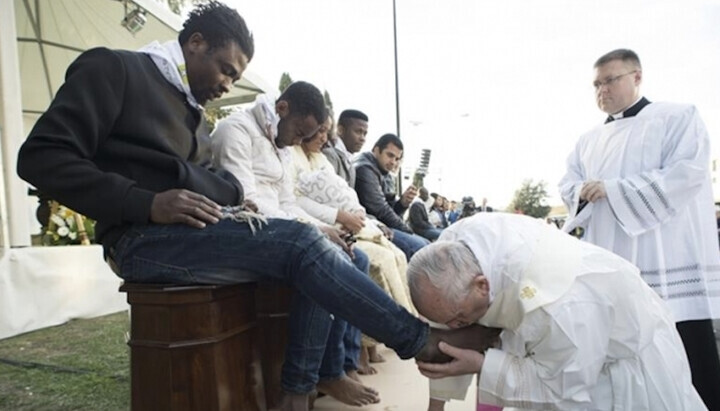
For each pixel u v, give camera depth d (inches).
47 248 144.6
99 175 49.6
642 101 93.9
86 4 198.4
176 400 51.9
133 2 184.9
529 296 46.9
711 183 87.5
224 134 77.4
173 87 60.0
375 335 53.5
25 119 262.7
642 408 51.8
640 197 84.9
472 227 54.2
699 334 84.3
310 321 63.3
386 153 154.3
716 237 87.0
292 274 54.5
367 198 137.9
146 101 56.0
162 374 52.2
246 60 63.5
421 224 204.2
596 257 51.8
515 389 49.4
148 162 55.7
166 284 53.1
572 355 47.3
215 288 53.0
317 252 53.4
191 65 61.1
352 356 83.5
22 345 121.9
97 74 52.2
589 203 93.3
